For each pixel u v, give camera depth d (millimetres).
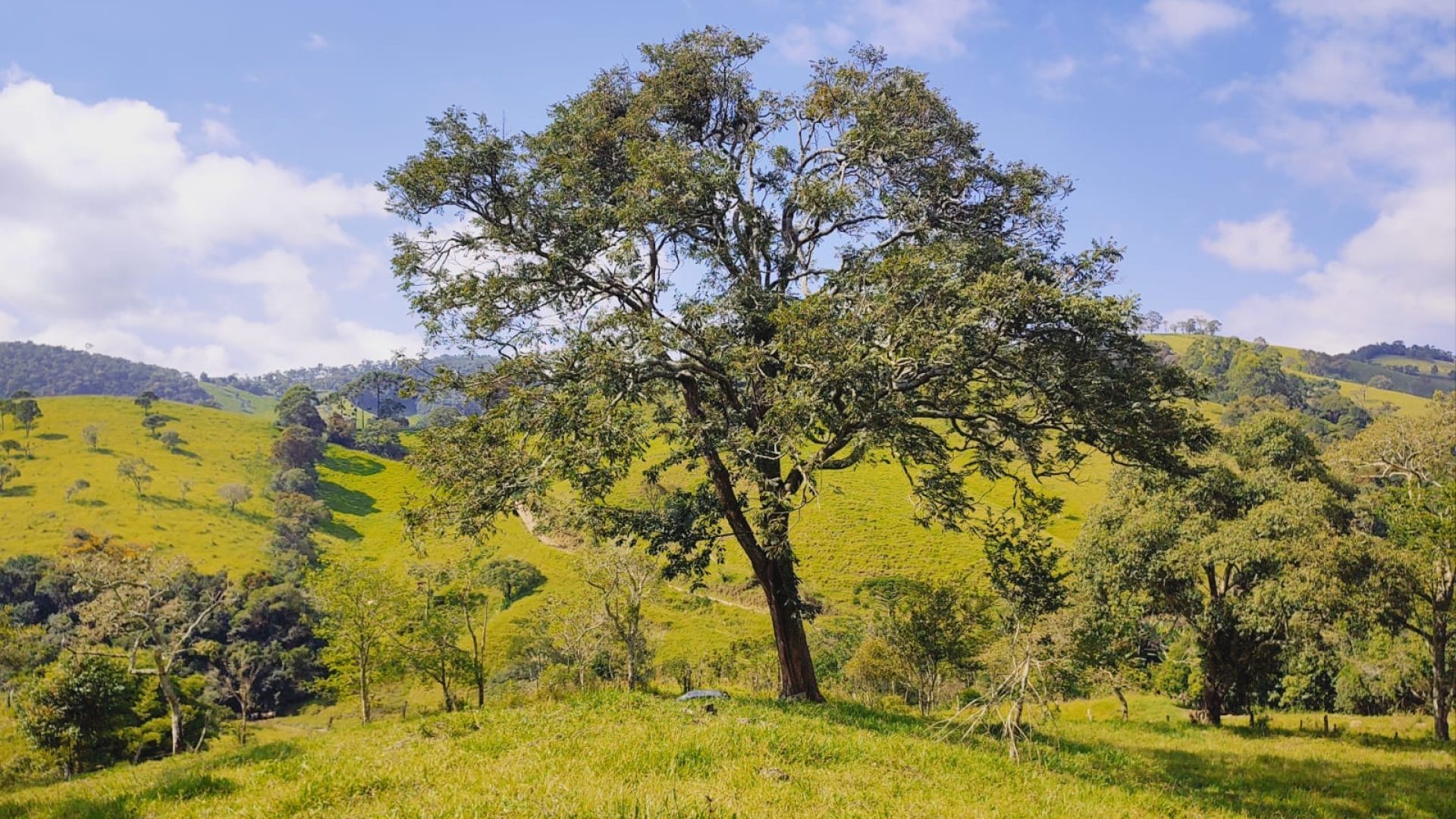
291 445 135875
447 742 11969
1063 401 17766
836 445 18375
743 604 69688
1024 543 20531
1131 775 14656
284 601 82125
